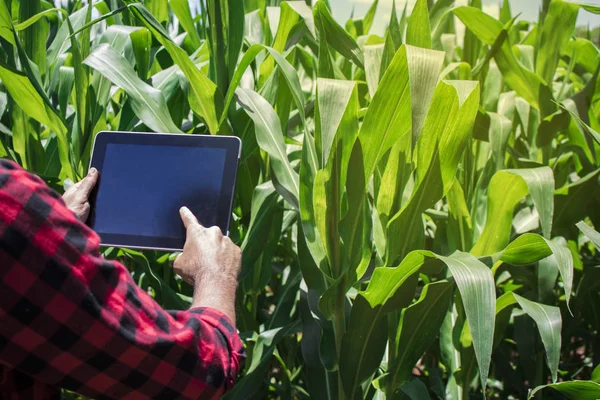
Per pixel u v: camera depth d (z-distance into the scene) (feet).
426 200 4.77
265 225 5.67
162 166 3.90
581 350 8.94
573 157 7.32
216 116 5.74
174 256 6.57
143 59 6.39
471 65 7.26
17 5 6.61
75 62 5.45
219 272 3.29
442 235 6.30
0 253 2.33
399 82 4.36
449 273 5.82
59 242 2.44
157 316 2.72
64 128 5.36
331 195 4.73
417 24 5.47
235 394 5.53
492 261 4.76
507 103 7.24
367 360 5.05
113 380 2.61
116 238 3.76
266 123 5.41
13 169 2.47
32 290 2.39
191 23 7.31
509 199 5.27
